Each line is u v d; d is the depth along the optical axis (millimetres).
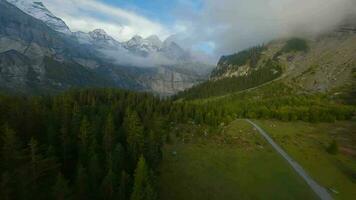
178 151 97625
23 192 48844
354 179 81812
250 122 144625
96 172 59812
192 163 88562
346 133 125875
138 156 70500
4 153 56312
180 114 135375
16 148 57688
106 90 166000
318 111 149500
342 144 111000
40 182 56469
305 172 85875
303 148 106188
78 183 55562
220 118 136375
